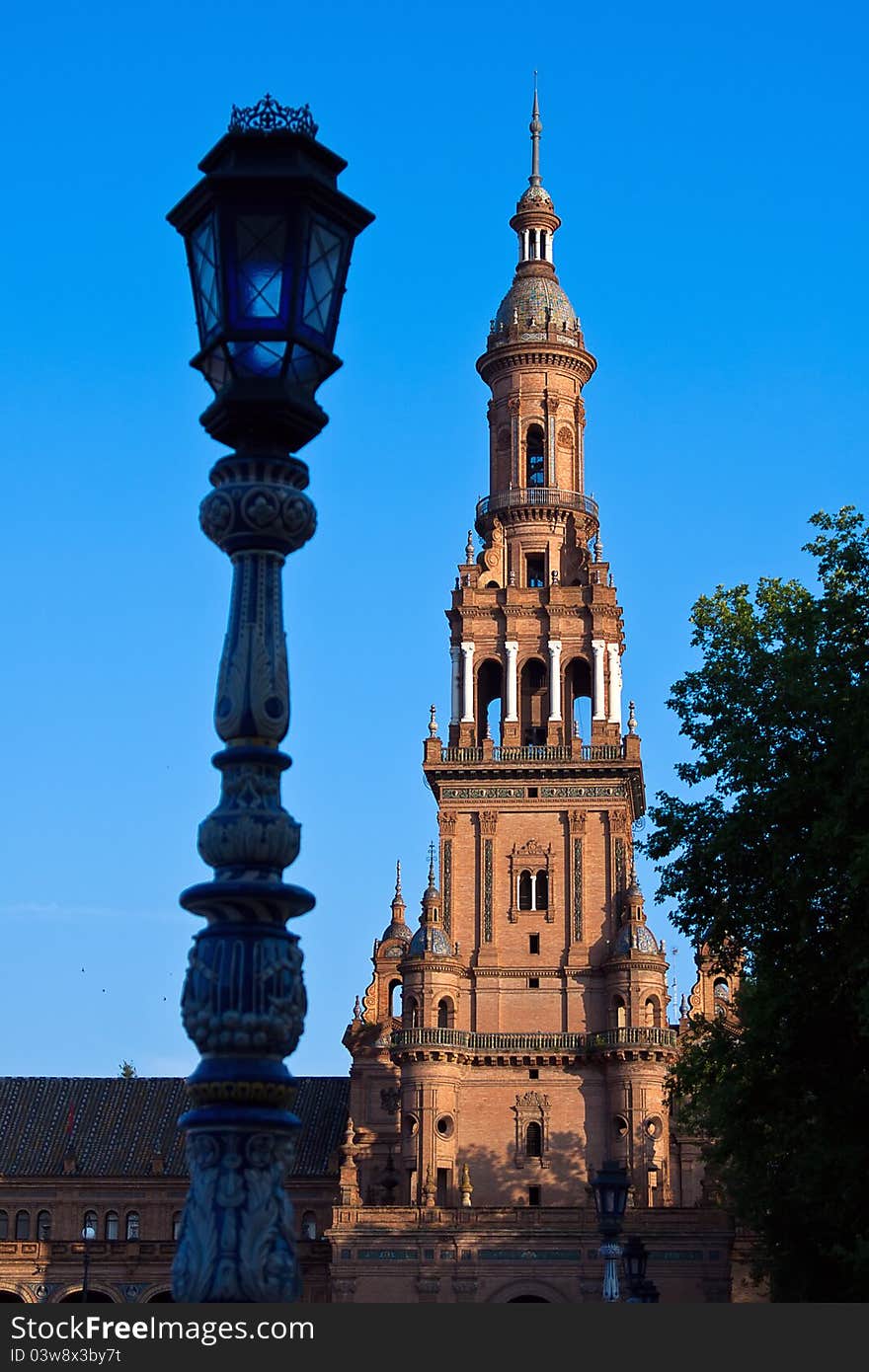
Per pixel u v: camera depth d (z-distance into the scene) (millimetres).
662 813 57125
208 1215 14867
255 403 16000
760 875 53750
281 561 16359
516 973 106188
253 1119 15023
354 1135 111750
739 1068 57281
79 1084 131375
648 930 105812
